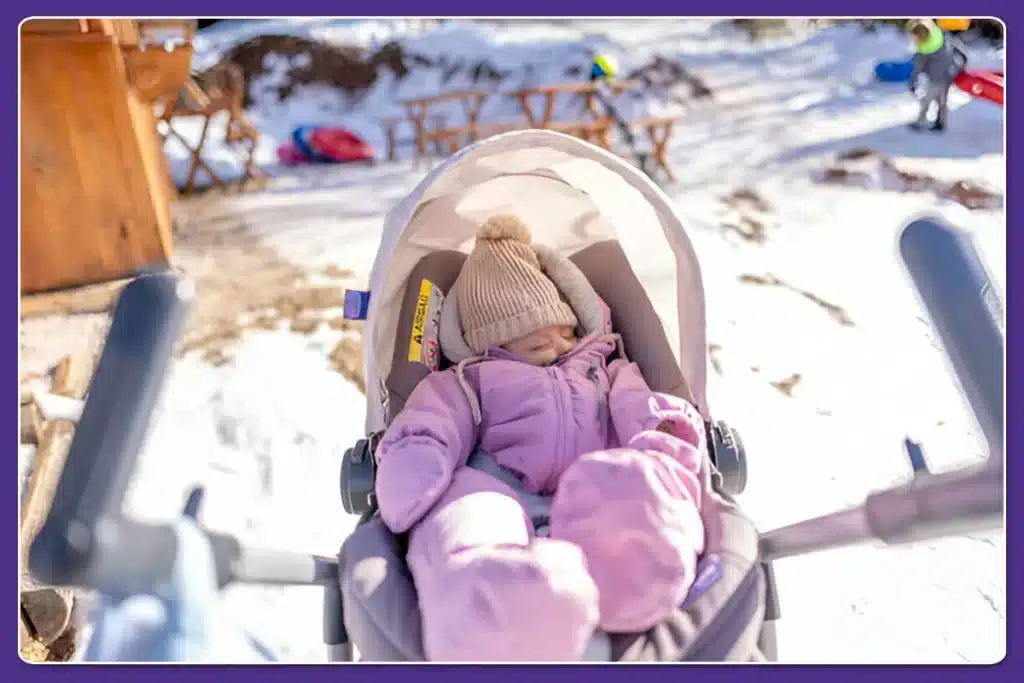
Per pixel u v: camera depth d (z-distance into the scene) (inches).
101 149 137.9
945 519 41.4
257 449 101.7
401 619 48.3
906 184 172.9
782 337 122.6
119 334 36.7
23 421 86.2
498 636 43.5
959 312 44.7
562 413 67.1
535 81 259.3
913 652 72.8
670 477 53.2
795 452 98.7
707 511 55.4
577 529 50.3
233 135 229.5
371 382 66.3
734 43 278.8
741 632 47.9
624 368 73.0
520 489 65.7
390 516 56.1
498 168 72.8
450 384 69.3
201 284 143.4
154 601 36.1
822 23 280.1
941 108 203.8
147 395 36.5
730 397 109.2
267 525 88.8
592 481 51.4
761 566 52.2
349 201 187.3
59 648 69.3
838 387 111.2
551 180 75.4
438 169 65.9
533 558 44.5
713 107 233.0
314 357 121.2
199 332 128.0
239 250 159.0
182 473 97.1
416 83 268.7
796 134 207.9
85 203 139.0
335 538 87.2
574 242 81.0
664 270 77.0
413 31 285.6
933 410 106.3
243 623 76.4
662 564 48.4
